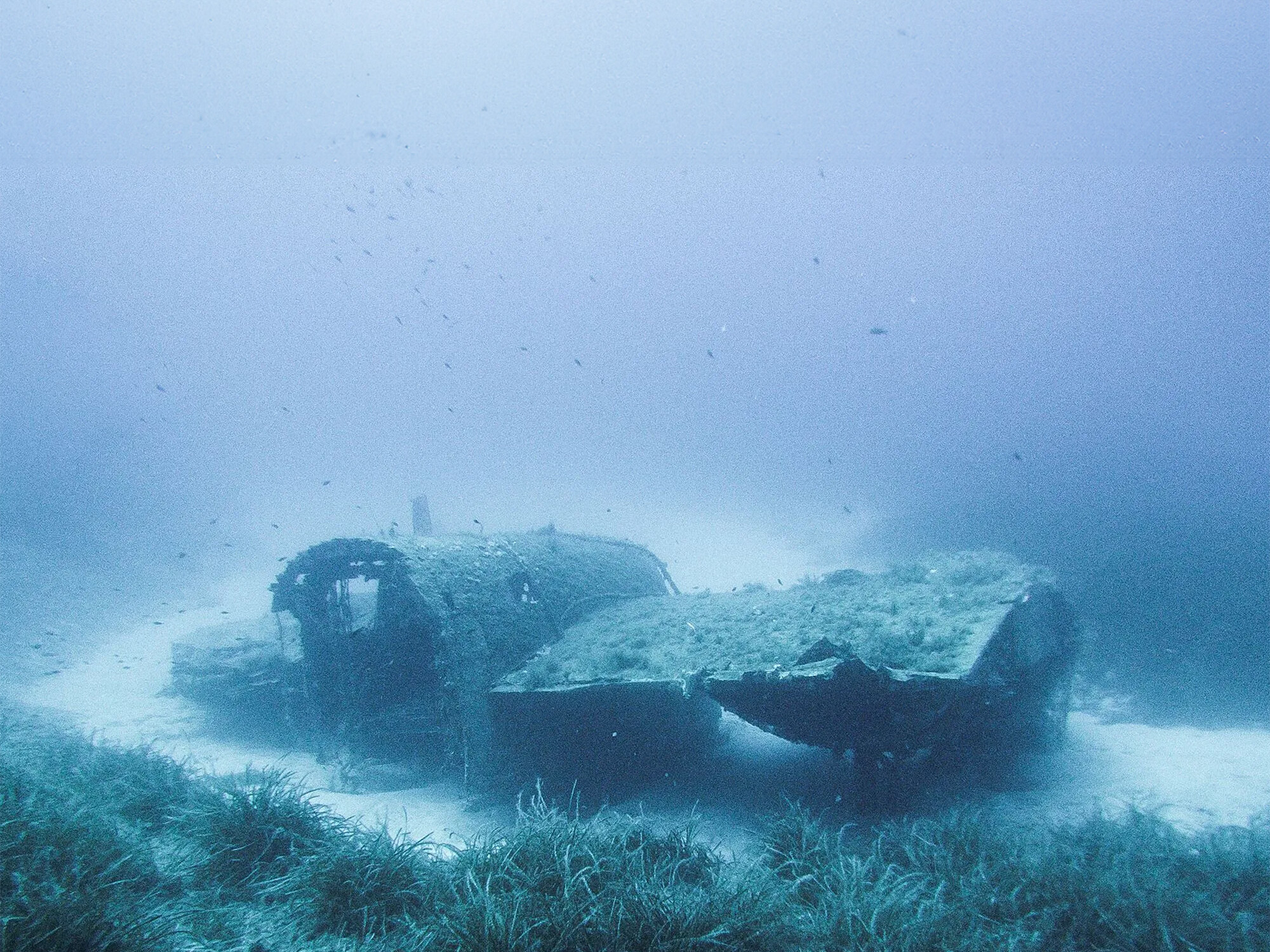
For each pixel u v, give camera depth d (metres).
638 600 14.42
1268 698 12.95
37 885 4.09
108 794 6.66
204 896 5.00
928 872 6.07
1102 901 5.33
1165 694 13.77
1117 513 29.84
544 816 6.21
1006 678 8.59
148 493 44.59
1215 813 8.48
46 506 36.53
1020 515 32.62
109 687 17.94
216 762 12.48
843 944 4.73
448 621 10.22
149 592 29.44
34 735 10.41
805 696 7.87
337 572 12.40
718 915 4.60
